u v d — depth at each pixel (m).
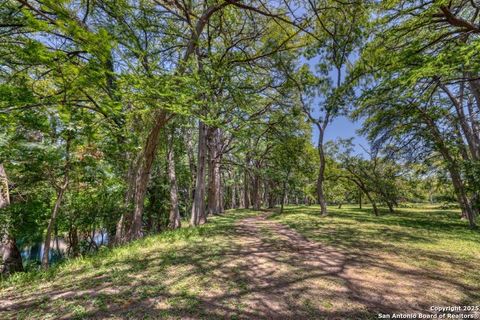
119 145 7.53
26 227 9.41
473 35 10.13
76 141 7.03
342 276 4.92
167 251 7.00
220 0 10.01
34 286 4.49
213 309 3.44
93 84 4.52
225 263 5.77
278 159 22.20
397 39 10.23
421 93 11.37
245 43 14.05
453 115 14.40
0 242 8.70
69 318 3.16
